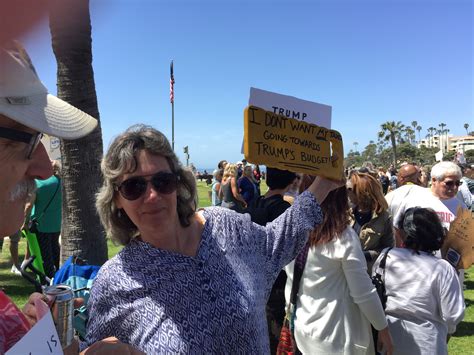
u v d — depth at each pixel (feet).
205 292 4.79
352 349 7.82
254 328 4.87
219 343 4.66
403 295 8.29
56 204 17.19
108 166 5.03
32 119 2.75
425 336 8.09
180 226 5.21
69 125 3.13
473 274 23.44
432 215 8.63
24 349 2.56
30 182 3.05
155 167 4.87
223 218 5.48
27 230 14.49
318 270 7.89
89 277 7.57
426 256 8.45
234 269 5.05
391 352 8.08
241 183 28.55
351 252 7.63
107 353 3.60
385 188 52.31
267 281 5.44
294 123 5.39
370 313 7.74
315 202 5.82
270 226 5.81
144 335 4.63
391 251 8.78
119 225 5.37
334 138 5.90
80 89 11.15
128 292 4.81
